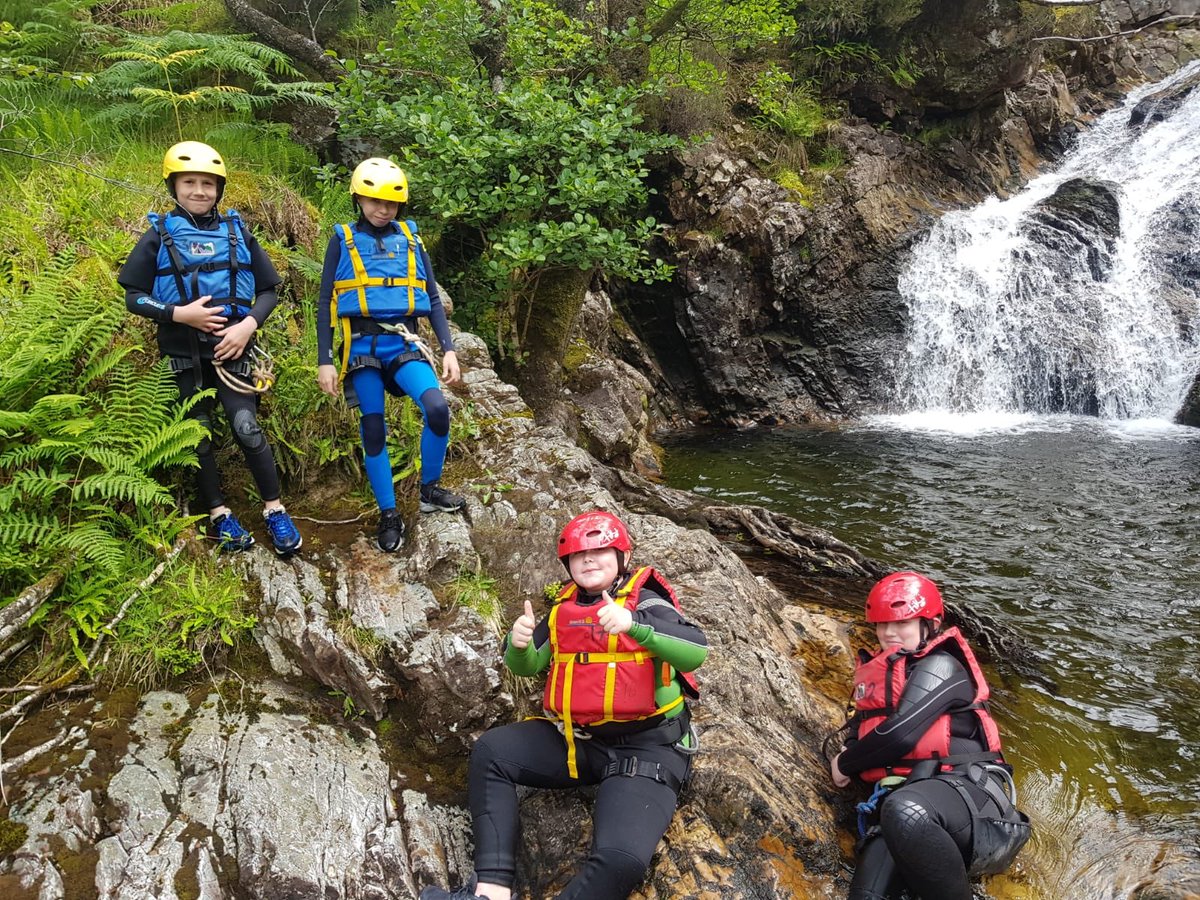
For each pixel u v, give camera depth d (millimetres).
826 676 3982
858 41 11664
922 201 11500
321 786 2717
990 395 10742
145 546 3312
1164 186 12273
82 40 7324
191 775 2643
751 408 10297
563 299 7180
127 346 3779
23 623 2904
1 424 3182
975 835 2635
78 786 2523
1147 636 4613
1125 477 7301
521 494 3947
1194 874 2957
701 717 3162
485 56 6941
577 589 2770
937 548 5766
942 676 2852
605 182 6098
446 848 2760
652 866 2641
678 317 10117
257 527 3736
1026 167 13906
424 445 3588
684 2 7910
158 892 2309
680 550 4172
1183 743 3709
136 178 5152
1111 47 16422
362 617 3223
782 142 10812
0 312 3738
